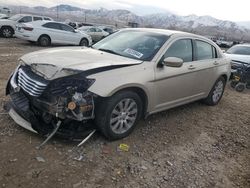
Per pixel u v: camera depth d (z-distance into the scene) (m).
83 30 26.38
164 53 5.59
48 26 18.97
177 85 5.89
